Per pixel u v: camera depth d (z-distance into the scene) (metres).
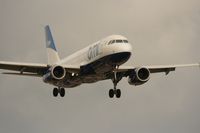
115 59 189.12
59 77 191.75
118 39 191.50
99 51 192.38
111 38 192.25
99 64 192.88
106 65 191.62
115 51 188.50
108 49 189.75
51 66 192.75
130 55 190.12
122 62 190.75
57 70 193.25
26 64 193.25
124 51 188.25
